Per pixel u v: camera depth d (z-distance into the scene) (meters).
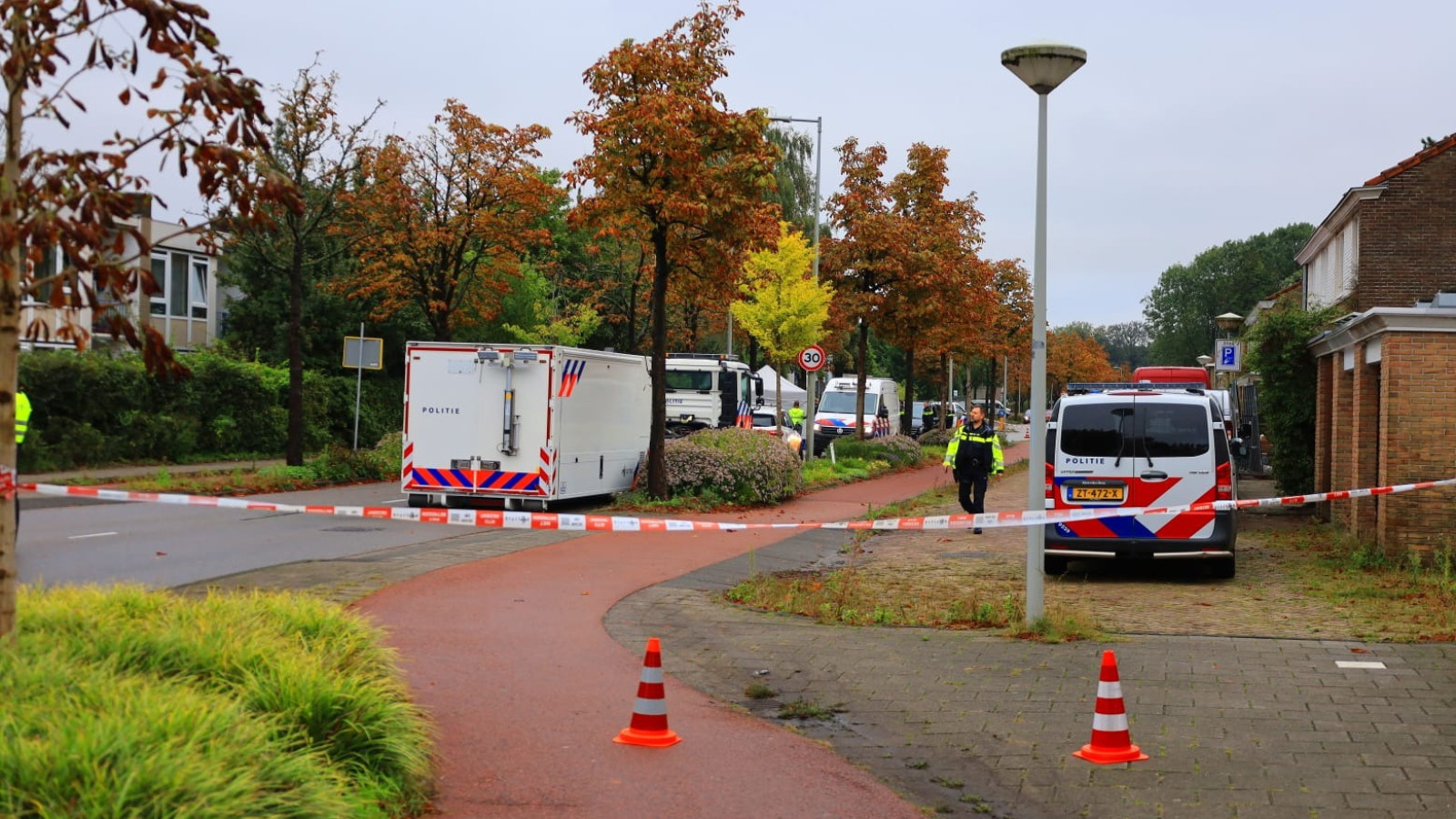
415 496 19.84
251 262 34.81
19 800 3.76
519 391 18.92
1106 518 12.72
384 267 28.20
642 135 19.36
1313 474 21.59
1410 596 11.42
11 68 4.87
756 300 31.30
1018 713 7.33
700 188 19.52
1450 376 12.79
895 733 6.96
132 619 6.16
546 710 7.11
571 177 19.78
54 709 4.44
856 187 33.44
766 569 13.62
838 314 33.34
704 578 12.63
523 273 40.69
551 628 9.59
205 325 37.94
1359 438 14.78
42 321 5.22
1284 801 5.73
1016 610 10.20
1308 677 8.11
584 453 19.97
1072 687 7.92
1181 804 5.72
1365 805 5.66
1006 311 56.94
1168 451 12.66
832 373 66.88
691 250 20.55
